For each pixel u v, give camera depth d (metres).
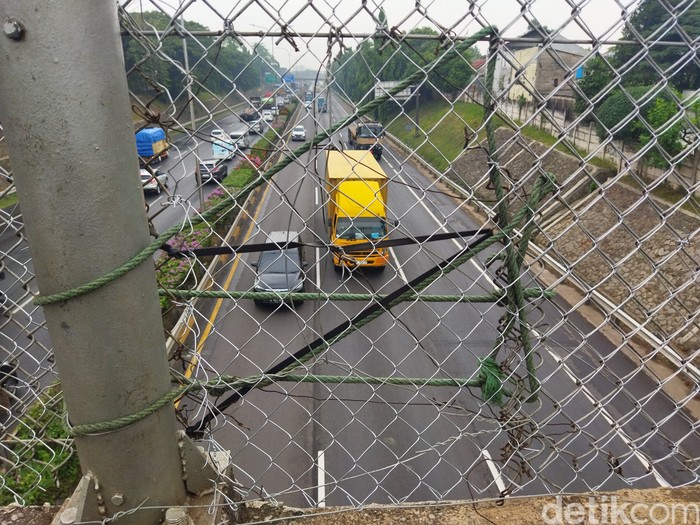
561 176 11.56
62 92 1.08
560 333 8.20
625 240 10.02
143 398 1.36
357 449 5.74
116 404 1.33
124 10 1.33
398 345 7.81
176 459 1.54
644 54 1.60
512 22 1.48
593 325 8.45
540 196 1.70
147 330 1.33
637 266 9.48
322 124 1.62
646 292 8.95
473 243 1.71
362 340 7.91
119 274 1.23
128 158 1.23
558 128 1.68
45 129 1.10
